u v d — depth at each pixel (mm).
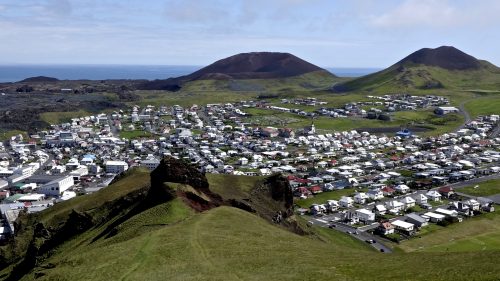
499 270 56750
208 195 127000
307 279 61938
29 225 161125
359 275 62656
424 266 63875
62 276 70438
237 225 94250
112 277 66312
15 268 131875
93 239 122125
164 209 105938
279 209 148875
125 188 167250
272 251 77250
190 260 71062
